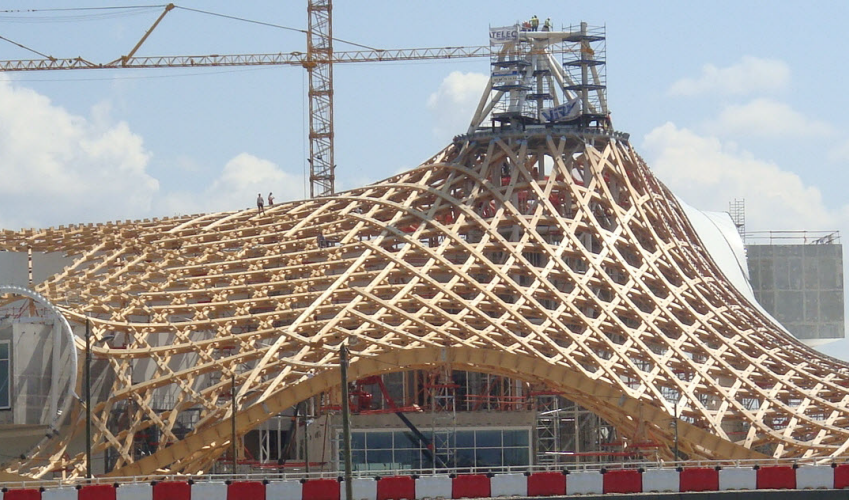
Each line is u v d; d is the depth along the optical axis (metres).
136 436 127.50
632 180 153.00
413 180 149.88
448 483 94.44
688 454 130.12
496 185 147.62
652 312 138.38
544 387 135.38
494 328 128.88
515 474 94.75
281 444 143.00
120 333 128.75
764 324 147.75
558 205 148.62
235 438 114.12
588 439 144.38
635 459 131.75
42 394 120.94
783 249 198.12
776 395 132.12
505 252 139.12
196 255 142.12
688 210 177.12
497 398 137.88
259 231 146.25
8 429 122.12
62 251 145.50
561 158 147.12
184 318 130.88
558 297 134.00
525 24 158.25
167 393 129.25
